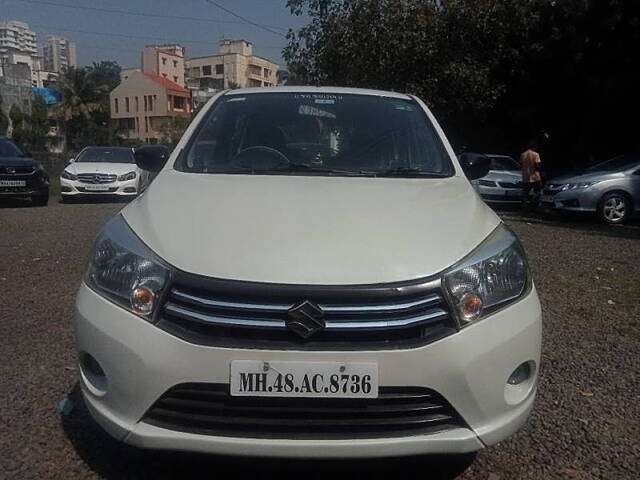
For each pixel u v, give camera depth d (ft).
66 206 49.42
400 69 55.01
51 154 94.68
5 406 12.05
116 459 10.37
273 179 11.85
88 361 9.40
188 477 9.95
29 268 23.75
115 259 9.37
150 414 8.69
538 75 66.23
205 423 8.53
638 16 57.52
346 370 8.35
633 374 14.24
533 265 25.85
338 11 55.57
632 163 44.16
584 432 11.60
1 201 54.24
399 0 54.03
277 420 8.47
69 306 18.57
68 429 11.26
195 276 8.66
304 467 10.16
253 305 8.45
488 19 55.77
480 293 9.03
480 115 65.62
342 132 13.69
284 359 8.35
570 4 59.88
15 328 16.52
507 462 10.58
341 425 8.49
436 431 8.68
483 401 8.81
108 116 249.14
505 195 54.75
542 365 14.69
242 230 9.43
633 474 10.31
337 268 8.68
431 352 8.54
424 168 12.98
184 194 10.92
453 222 10.03
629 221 44.62
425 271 8.82
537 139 73.51
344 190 11.20
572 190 43.50
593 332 17.07
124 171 53.88
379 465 10.33
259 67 344.49
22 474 9.86
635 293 21.22
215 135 13.55
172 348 8.52
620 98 61.57
